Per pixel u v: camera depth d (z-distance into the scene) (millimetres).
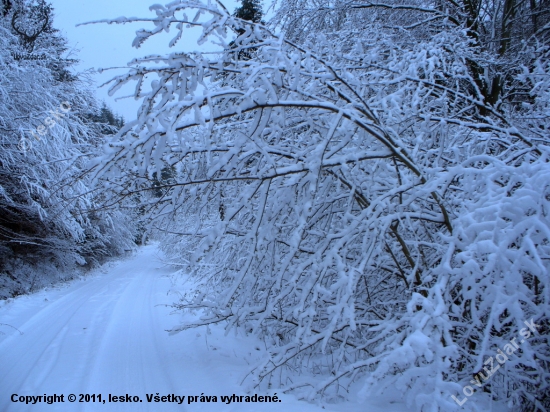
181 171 3789
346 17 7090
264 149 3297
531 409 2709
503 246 2262
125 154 3105
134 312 7559
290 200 3562
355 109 3449
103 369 4418
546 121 4422
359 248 3883
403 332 2824
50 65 12812
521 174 2607
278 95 3420
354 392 3510
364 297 4414
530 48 5910
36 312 8164
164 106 2871
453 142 4016
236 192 4328
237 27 3287
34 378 4254
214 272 5590
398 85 4605
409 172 3777
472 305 2531
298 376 4027
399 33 7070
